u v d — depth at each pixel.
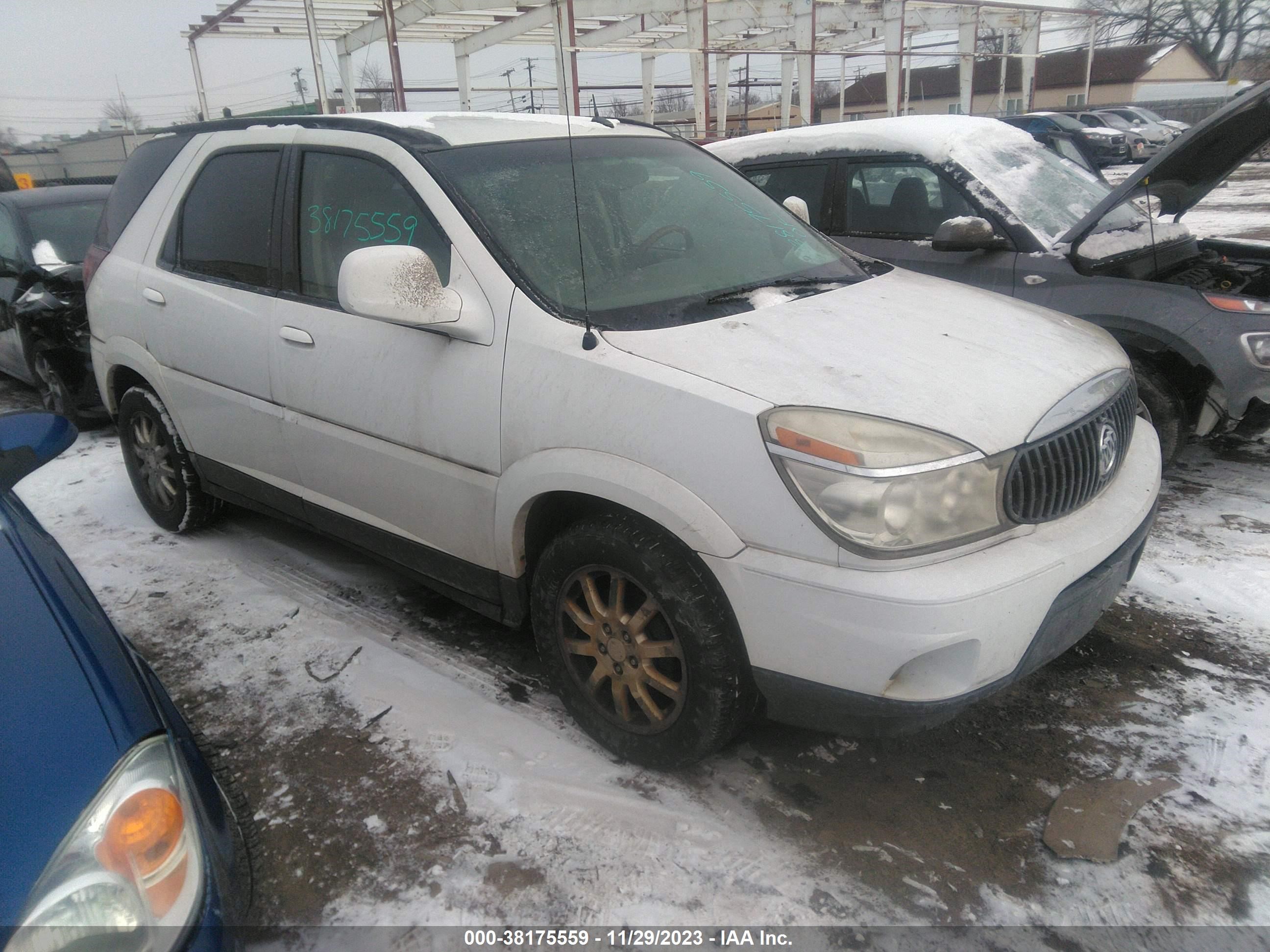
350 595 3.66
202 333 3.54
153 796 1.50
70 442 2.37
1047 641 2.21
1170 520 4.05
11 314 5.88
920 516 2.04
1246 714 2.72
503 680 3.04
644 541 2.33
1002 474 2.15
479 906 2.16
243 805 2.50
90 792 1.44
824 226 5.38
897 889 2.16
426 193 2.81
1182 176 4.32
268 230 3.31
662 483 2.23
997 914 2.08
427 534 2.96
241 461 3.64
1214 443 5.00
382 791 2.54
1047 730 2.71
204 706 2.95
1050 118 21.73
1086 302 4.25
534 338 2.50
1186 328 3.97
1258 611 3.25
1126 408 2.69
